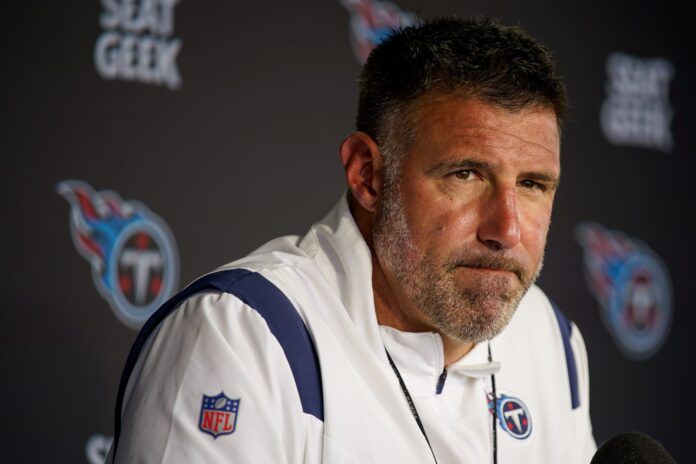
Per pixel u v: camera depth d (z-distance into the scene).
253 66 7.82
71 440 6.85
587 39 9.67
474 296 4.09
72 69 6.99
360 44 8.39
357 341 4.34
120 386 4.29
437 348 4.48
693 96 10.39
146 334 4.28
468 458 4.41
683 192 10.25
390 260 4.31
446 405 4.59
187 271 7.41
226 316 4.04
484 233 4.06
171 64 7.42
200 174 7.50
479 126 4.04
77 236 6.95
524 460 4.75
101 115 7.09
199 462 3.67
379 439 4.18
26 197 6.77
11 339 6.65
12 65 6.77
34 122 6.82
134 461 3.73
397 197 4.26
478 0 9.00
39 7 6.88
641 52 10.03
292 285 4.34
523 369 5.07
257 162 7.79
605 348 9.57
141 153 7.24
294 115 8.00
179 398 3.80
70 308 6.88
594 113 9.68
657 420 9.87
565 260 9.39
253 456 3.74
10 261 6.68
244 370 3.88
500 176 4.05
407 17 8.62
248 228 7.71
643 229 9.95
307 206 8.02
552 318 5.46
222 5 7.69
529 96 4.09
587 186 9.59
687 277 10.22
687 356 10.16
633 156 9.93
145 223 7.23
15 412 6.64
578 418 5.29
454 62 4.11
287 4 8.02
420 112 4.17
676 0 10.30
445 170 4.07
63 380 6.83
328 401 4.11
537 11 9.36
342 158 4.60
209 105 7.58
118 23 7.20
